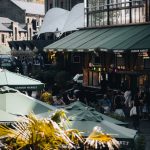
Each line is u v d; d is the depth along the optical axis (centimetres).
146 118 3259
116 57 4206
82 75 4941
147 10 4100
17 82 2450
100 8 4862
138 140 1850
